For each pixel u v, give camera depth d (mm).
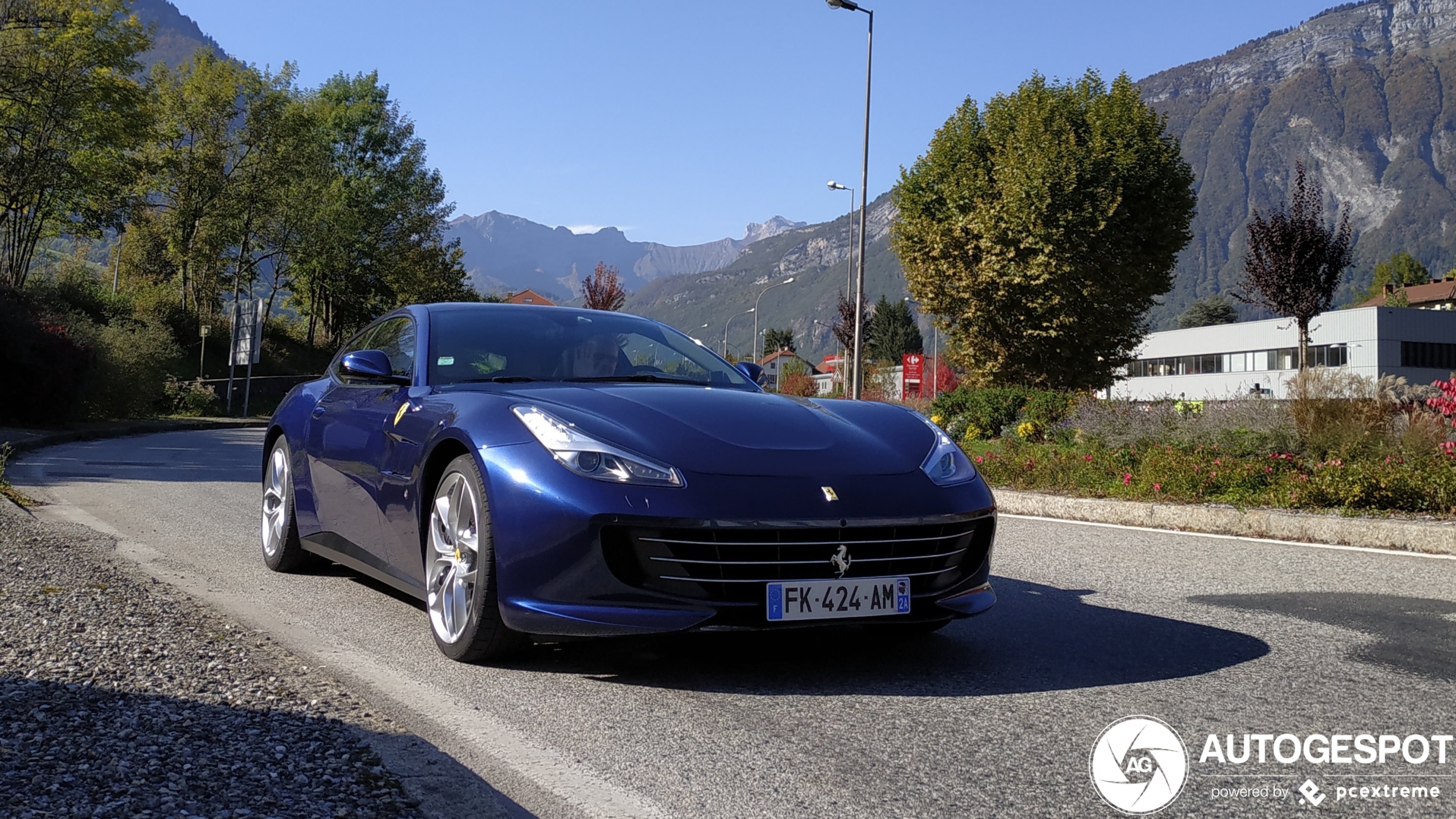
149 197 42844
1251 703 3086
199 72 44375
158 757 2184
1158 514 8117
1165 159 23891
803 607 3176
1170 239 24125
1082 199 23422
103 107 32156
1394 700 3123
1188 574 5602
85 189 33156
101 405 22203
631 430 3355
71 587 3934
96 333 23047
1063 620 4316
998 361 24750
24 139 29969
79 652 3018
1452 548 6551
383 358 4230
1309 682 3328
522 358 4254
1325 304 27219
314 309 53969
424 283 54188
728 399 3795
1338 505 7961
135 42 31828
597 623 3102
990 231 23906
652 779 2418
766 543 3156
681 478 3172
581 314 4777
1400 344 53406
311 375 45875
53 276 36031
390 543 3984
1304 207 27031
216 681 2822
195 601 3977
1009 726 2848
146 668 2906
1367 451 9406
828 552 3223
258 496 8820
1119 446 12117
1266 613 4484
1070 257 23297
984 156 25219
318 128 52281
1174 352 65062
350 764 2238
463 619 3426
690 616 3098
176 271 46875
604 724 2820
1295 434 10109
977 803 2291
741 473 3232
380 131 54875
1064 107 24438
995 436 17688
